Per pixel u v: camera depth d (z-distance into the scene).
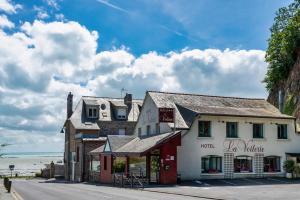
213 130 38.38
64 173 60.44
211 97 44.22
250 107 44.19
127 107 56.66
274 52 59.84
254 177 39.25
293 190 28.11
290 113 53.09
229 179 37.59
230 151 38.72
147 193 27.23
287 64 58.66
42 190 31.53
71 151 55.50
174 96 42.53
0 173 78.12
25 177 65.88
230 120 39.09
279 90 58.91
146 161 36.47
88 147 50.16
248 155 39.44
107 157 41.06
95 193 27.48
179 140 35.34
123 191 29.25
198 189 29.31
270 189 28.98
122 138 41.69
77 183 44.62
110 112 56.06
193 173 37.22
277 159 40.81
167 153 34.81
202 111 38.25
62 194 27.25
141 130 43.84
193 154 37.34
